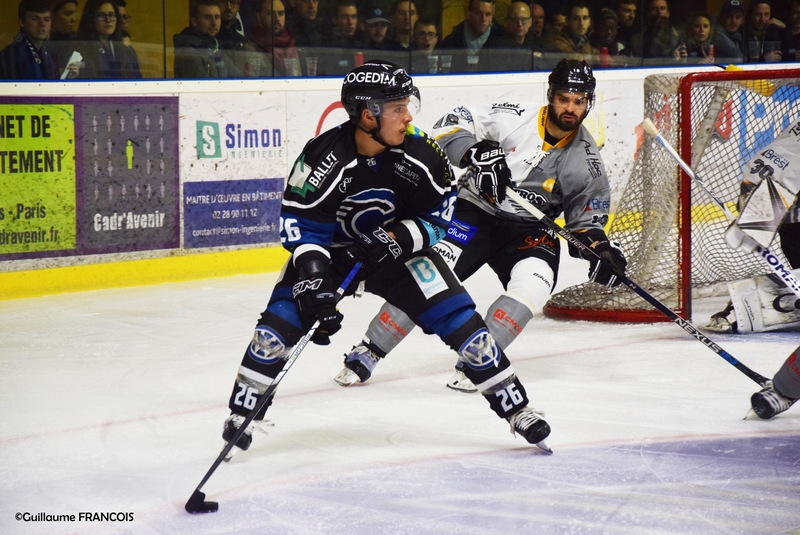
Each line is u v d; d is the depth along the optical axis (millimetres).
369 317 10914
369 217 6227
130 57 12328
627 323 10656
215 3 12820
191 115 12555
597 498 5848
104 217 12047
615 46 16562
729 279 11680
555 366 8922
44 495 5945
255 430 6941
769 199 9602
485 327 6438
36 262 11633
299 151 13539
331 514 5629
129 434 7102
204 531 5414
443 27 14875
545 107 8602
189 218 12672
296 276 6191
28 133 11406
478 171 8008
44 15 11625
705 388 8203
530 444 6816
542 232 8664
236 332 10195
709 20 17406
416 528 5430
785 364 7094
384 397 8031
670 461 6477
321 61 13938
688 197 10367
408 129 6117
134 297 11734
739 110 12695
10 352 9375
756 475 6223
